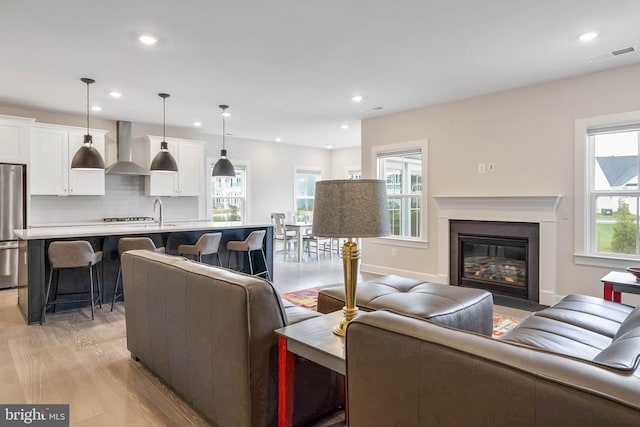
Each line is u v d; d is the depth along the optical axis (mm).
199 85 4363
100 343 3156
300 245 7219
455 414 1057
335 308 2684
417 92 4645
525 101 4395
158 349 2395
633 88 3697
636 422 776
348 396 1366
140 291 2578
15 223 5035
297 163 9094
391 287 2922
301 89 4523
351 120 6242
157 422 2021
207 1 2537
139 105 5289
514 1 2539
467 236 4922
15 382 2455
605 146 3949
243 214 8180
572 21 2820
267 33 3023
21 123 5121
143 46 3262
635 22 2832
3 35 3029
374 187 1679
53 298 4086
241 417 1751
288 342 1735
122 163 6129
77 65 3705
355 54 3451
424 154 5352
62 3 2549
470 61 3623
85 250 3756
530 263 4371
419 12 2693
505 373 964
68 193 5641
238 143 8047
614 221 3914
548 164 4234
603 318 2215
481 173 4773
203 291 1944
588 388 852
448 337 1117
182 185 6766
